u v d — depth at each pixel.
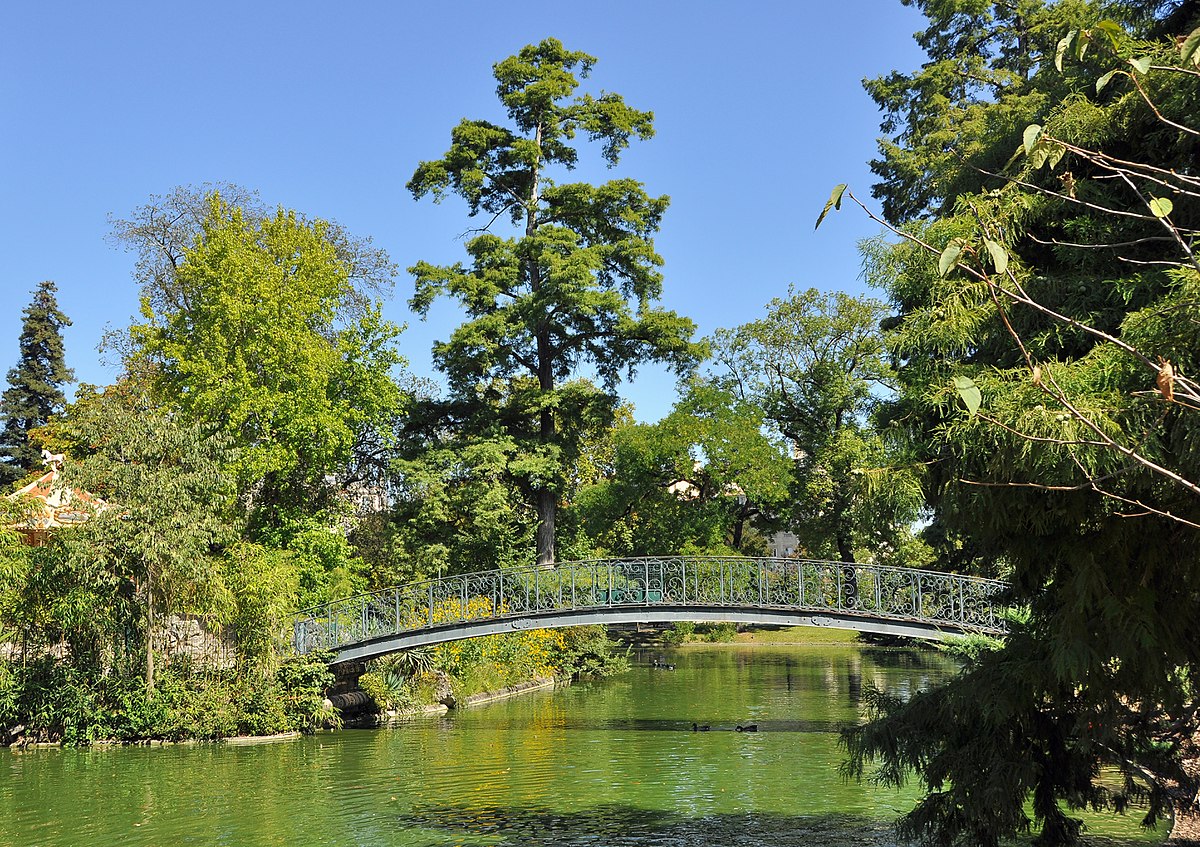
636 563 23.33
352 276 33.41
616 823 12.27
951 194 10.68
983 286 7.83
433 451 31.53
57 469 20.16
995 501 7.30
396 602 22.97
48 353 46.94
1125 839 10.55
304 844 11.56
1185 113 7.09
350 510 30.73
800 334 37.44
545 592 23.52
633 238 33.22
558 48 34.62
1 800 14.28
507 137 34.06
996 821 8.37
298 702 20.62
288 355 25.55
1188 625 7.19
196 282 25.98
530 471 31.62
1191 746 9.91
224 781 15.49
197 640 20.28
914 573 20.56
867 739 9.21
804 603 21.14
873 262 8.98
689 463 38.00
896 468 8.19
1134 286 7.02
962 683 8.59
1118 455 5.67
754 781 14.90
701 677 33.41
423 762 17.03
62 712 19.12
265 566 20.52
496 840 11.54
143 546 18.50
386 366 28.98
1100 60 8.41
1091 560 7.10
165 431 19.94
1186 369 5.83
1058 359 7.60
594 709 24.72
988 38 30.00
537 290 32.53
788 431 38.97
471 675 27.16
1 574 19.05
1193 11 8.66
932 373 8.29
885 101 31.25
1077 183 7.91
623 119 33.78
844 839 11.22
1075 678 7.23
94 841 11.99
